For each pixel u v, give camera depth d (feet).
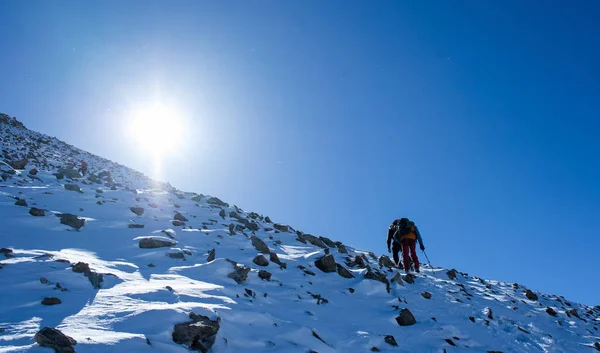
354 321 20.89
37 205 32.12
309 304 22.03
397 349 18.19
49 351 10.49
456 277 40.16
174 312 14.20
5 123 118.52
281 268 28.02
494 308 28.14
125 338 12.04
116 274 19.40
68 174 53.57
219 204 55.21
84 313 13.87
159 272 21.54
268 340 15.52
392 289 27.48
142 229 31.32
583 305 39.86
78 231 27.55
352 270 30.78
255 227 42.80
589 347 23.27
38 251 20.56
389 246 39.34
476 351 19.45
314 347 16.16
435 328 21.15
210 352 13.46
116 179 73.61
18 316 12.91
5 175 42.39
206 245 30.58
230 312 16.55
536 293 39.42
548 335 24.07
